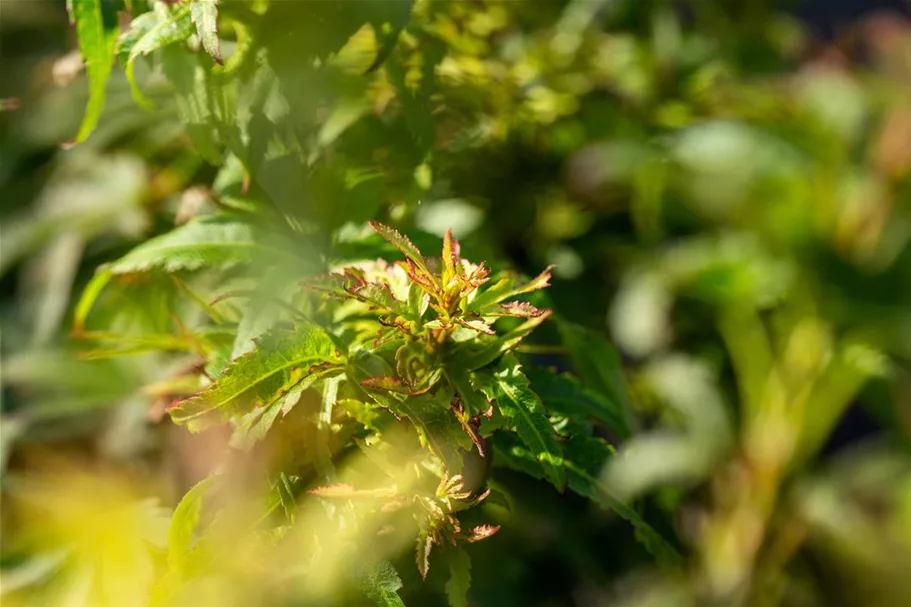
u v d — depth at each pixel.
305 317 0.48
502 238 0.61
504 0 0.58
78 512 0.52
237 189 0.51
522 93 0.58
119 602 0.50
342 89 0.52
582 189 0.65
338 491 0.46
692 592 0.65
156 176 0.57
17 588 0.51
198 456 0.50
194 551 0.46
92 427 0.56
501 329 0.51
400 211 0.53
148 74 0.53
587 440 0.49
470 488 0.47
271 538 0.46
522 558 0.57
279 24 0.49
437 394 0.46
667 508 0.62
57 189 0.58
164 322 0.54
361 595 0.46
